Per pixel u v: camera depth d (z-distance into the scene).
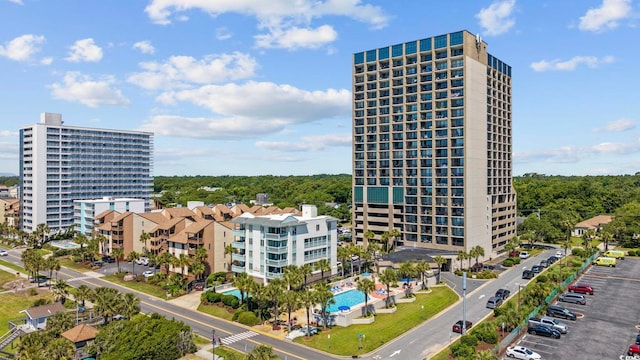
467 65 135.38
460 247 135.50
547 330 72.62
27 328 80.31
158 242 132.25
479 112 140.88
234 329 80.25
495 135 154.25
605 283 106.44
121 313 77.81
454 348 64.81
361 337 72.12
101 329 72.06
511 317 73.94
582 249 140.38
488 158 148.38
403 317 83.44
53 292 100.94
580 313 84.44
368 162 158.50
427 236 143.38
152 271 124.31
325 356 67.94
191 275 116.19
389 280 89.94
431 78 144.25
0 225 193.62
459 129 136.25
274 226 102.94
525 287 102.25
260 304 84.19
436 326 79.88
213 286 101.50
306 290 79.06
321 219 115.25
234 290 102.75
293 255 106.44
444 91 139.62
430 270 114.62
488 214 146.62
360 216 159.75
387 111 153.75
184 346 68.69
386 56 153.12
